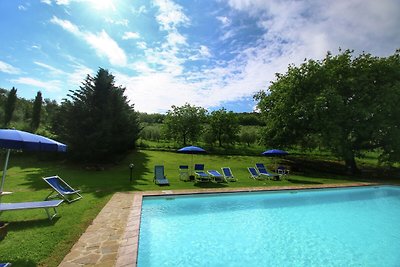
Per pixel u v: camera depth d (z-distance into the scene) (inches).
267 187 564.1
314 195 556.4
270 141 1013.8
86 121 761.0
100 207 350.0
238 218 383.9
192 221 358.6
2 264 175.5
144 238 290.4
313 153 1336.1
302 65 957.2
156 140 1577.3
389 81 871.1
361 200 533.0
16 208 262.7
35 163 786.2
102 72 822.5
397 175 891.4
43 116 1825.8
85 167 740.7
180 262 237.1
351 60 950.4
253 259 251.4
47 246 215.2
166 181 568.1
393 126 813.2
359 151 933.2
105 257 198.8
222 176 658.8
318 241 305.7
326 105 861.8
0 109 1616.6
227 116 1425.9
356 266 243.3
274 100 1077.8
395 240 312.5
